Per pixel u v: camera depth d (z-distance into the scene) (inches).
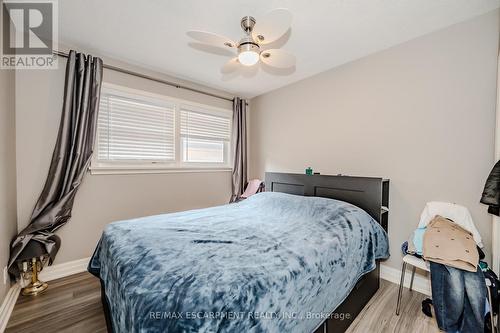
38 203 78.0
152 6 63.9
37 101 79.9
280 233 60.4
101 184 93.7
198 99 124.5
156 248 48.5
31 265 75.6
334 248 53.3
